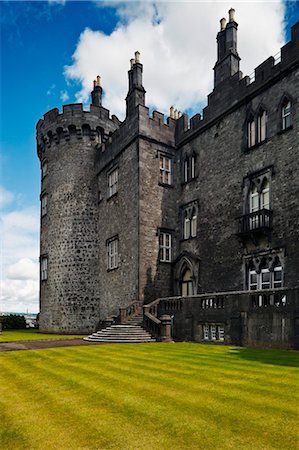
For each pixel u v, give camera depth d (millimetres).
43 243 30562
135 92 24188
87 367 9164
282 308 12562
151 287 22125
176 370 8367
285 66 17281
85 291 27344
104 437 4535
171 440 4379
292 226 16141
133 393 6379
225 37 21688
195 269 21562
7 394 6754
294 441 4246
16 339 19484
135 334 17688
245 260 18422
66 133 29547
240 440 4309
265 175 18016
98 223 28516
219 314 15469
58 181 29594
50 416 5387
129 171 24047
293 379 7090
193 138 23406
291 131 16766
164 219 23500
